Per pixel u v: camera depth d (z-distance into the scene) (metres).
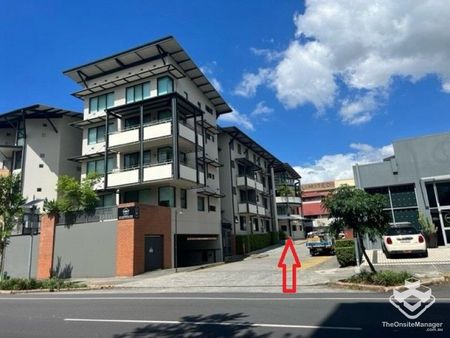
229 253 35.66
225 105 35.28
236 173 40.66
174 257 24.95
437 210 21.88
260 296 10.85
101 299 11.92
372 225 11.53
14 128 33.91
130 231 21.05
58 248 23.53
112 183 26.23
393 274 11.24
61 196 24.92
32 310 10.20
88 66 29.58
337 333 6.14
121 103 28.81
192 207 28.89
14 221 20.55
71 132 32.53
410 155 22.62
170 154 26.61
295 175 63.56
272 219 52.41
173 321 7.71
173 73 27.67
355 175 23.86
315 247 27.55
